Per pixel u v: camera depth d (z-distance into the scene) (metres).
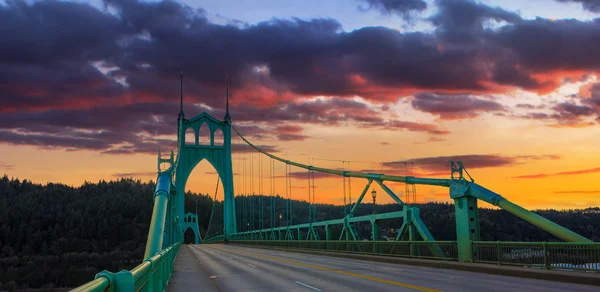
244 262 34.97
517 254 21.92
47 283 122.44
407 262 29.25
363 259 35.94
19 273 125.19
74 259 147.50
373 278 20.09
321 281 19.56
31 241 157.62
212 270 27.09
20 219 171.50
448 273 22.27
